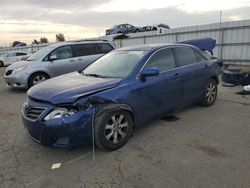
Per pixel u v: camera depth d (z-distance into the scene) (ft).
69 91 11.21
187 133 13.74
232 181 9.14
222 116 16.51
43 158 11.43
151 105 13.62
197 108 18.40
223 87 26.48
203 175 9.58
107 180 9.51
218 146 12.03
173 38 56.95
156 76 13.84
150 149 11.93
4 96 25.81
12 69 27.73
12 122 16.78
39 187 9.25
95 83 12.14
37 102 11.18
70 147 10.69
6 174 10.17
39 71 27.48
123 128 12.27
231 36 47.50
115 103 11.66
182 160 10.77
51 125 10.42
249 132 13.71
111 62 14.93
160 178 9.49
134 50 15.24
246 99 20.99
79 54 30.01
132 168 10.28
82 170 10.28
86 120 10.76
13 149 12.44
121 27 87.45
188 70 16.11
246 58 46.19
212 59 19.33
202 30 51.62
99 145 11.46
